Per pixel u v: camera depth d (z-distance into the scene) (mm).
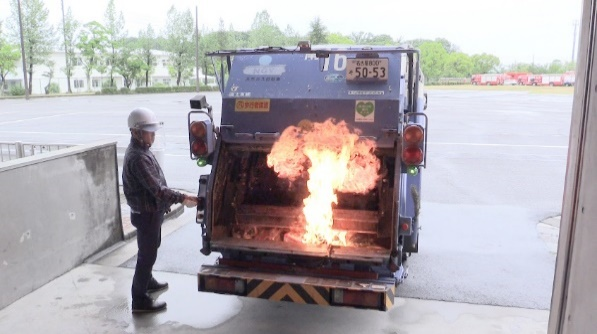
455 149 14461
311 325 4312
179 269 5543
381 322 4355
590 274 1525
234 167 4594
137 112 4281
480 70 77750
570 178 1709
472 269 5562
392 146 4121
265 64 4535
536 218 7621
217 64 4648
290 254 3998
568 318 1673
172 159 12680
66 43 50469
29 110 27812
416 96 4742
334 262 3996
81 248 5668
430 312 4539
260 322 4367
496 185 9969
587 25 1602
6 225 4570
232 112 4434
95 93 47000
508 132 18188
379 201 4273
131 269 5531
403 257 4805
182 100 37031
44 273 5078
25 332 4152
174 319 4418
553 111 26984
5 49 44750
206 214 4191
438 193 9273
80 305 4648
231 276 3951
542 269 5562
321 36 40281
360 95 4184
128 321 4367
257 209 4539
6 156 9836
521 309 4594
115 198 6316
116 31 52375
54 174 5188
